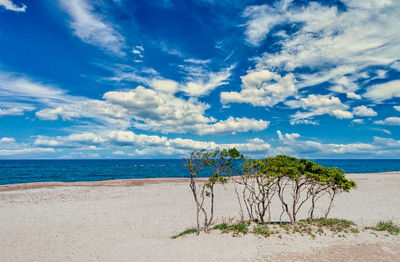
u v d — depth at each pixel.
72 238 12.35
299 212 18.33
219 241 10.41
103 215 17.55
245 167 12.45
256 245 9.67
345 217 16.20
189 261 8.61
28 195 25.95
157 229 14.12
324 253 8.81
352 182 12.57
